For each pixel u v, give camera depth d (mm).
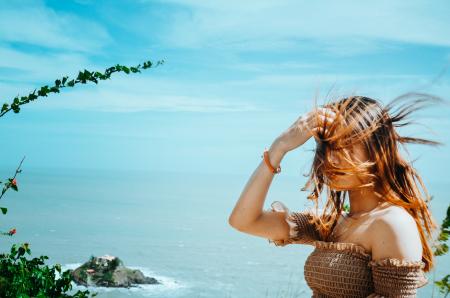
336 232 2213
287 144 2211
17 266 3035
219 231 165000
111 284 46938
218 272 87438
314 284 2189
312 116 2164
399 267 1897
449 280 3062
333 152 2064
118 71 3969
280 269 91438
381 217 2008
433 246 3045
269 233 2361
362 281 2031
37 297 2947
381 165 2043
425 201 2111
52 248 107250
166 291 60188
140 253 109938
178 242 132125
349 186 2084
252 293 69688
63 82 3850
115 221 178625
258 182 2264
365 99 2131
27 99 3744
